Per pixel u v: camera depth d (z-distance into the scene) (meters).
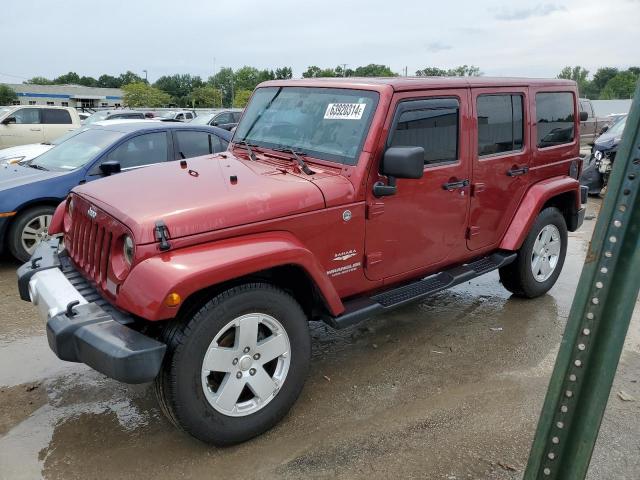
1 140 14.39
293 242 3.21
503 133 4.62
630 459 3.08
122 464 3.03
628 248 1.67
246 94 78.75
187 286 2.73
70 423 3.42
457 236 4.34
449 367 4.11
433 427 3.36
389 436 3.27
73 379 3.95
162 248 2.81
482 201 4.47
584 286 1.75
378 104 3.58
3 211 6.09
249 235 3.10
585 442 1.81
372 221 3.65
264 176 3.57
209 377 3.14
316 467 3.00
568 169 5.46
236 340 3.05
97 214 3.23
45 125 15.02
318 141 3.83
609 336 1.73
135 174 3.77
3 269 6.38
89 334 2.78
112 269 3.00
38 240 6.36
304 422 3.42
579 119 5.57
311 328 4.83
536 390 3.78
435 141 4.00
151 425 3.41
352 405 3.61
